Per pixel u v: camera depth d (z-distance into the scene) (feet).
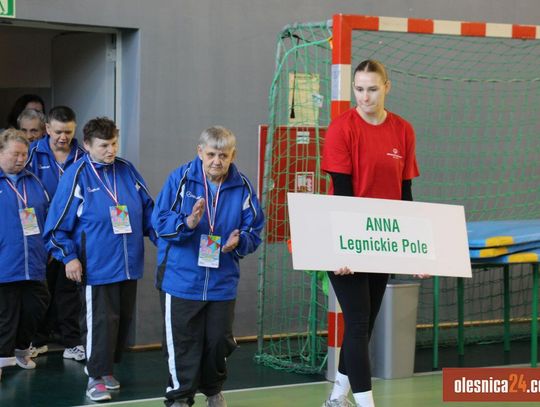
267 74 23.62
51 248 17.69
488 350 23.65
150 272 22.49
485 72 26.48
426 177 25.79
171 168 22.58
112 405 17.30
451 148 26.13
